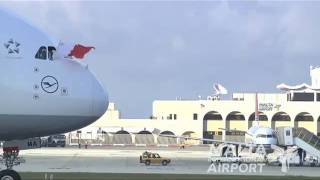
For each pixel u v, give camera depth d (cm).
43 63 7006
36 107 6925
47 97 6956
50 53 7106
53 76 7012
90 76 7262
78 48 7169
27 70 6912
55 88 6994
